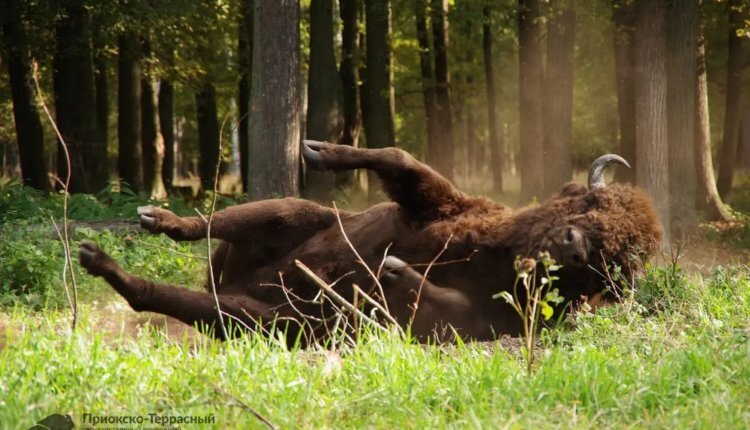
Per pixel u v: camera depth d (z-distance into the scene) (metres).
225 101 51.12
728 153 38.16
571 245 8.70
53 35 32.44
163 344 8.34
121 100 36.38
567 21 30.03
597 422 6.62
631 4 28.52
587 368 7.44
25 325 9.42
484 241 9.30
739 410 6.59
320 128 32.03
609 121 48.94
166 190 42.38
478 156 73.06
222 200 26.88
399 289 9.14
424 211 9.65
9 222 19.44
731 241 26.95
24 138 33.88
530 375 7.48
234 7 34.22
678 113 27.80
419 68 47.59
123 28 31.06
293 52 23.02
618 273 8.91
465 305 9.21
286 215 9.88
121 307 13.09
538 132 33.06
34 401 6.71
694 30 27.97
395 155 9.46
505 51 49.34
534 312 7.86
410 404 6.96
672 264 10.91
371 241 9.70
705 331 8.79
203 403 6.73
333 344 8.50
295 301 9.64
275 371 7.52
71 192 32.41
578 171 64.50
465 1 37.34
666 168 24.03
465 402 7.01
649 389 7.03
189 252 16.73
